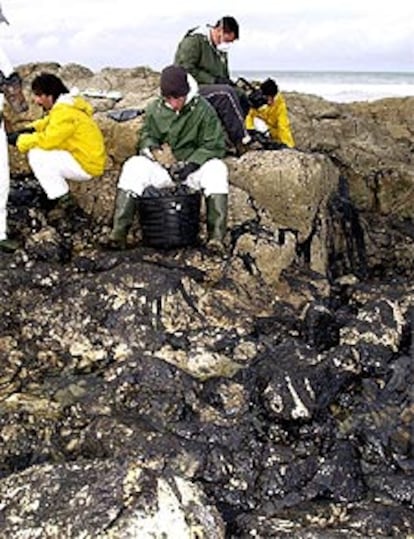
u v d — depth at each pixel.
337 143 11.79
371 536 4.27
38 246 6.81
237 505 4.55
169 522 3.59
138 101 9.40
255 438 5.03
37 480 3.89
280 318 6.31
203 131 7.06
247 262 6.77
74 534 3.55
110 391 5.34
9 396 5.33
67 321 5.97
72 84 10.84
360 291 7.11
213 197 6.78
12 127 8.59
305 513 4.51
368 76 56.91
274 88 10.48
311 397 5.17
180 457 4.71
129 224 6.86
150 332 5.88
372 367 5.71
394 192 10.77
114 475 3.79
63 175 7.36
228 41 8.73
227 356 5.73
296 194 7.22
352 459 4.91
